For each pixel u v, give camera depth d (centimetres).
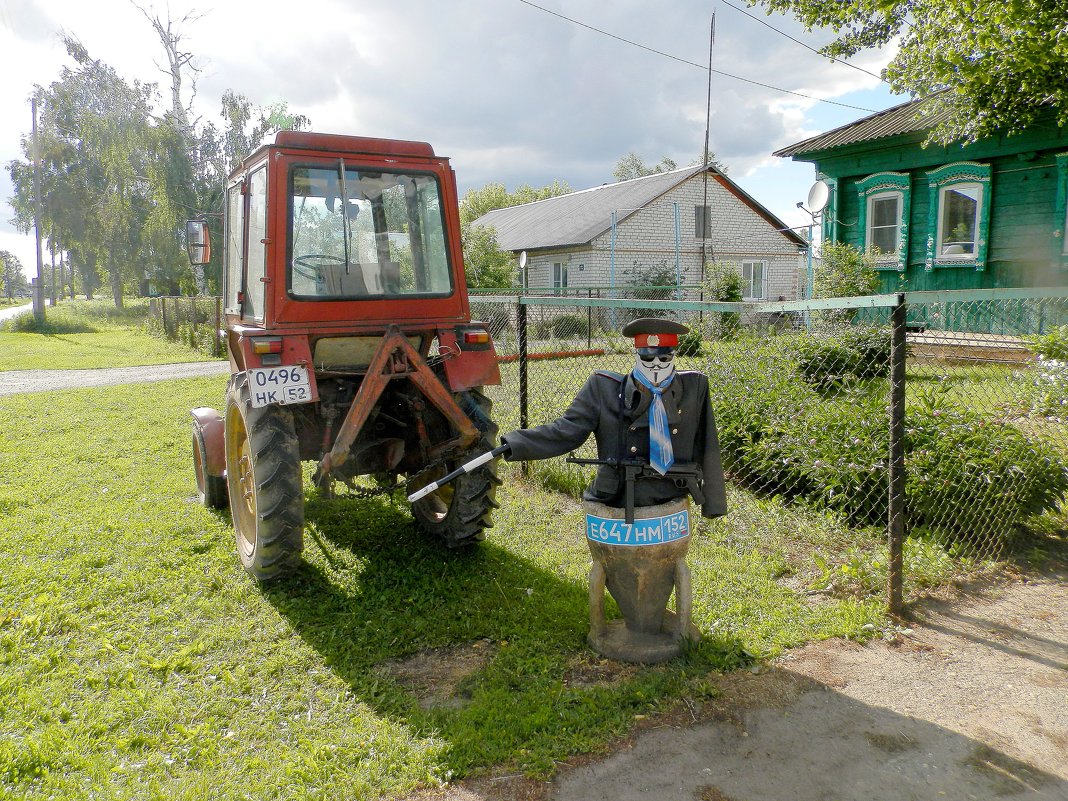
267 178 389
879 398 543
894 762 261
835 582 396
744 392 600
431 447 443
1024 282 1193
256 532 396
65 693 302
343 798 244
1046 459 464
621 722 282
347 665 328
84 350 1881
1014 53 773
